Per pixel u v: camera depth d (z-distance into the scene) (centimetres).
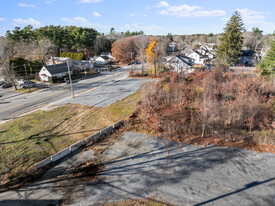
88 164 1482
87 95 3447
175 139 1822
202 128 1958
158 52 5206
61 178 1334
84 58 8606
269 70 3575
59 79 4856
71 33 8838
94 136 1862
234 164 1430
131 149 1677
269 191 1161
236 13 6094
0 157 1598
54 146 1769
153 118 2167
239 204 1070
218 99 2609
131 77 5044
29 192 1210
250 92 2608
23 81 4391
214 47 10494
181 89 2892
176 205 1074
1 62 4559
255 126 1997
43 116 2495
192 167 1410
